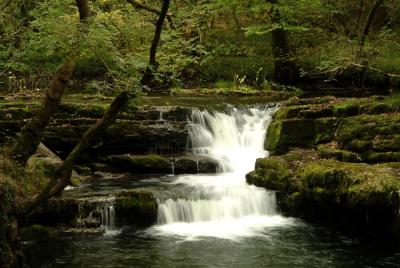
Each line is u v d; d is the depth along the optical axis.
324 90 21.00
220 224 10.34
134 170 13.12
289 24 20.66
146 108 14.26
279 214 11.01
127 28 10.20
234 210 10.74
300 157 12.21
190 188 11.41
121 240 9.41
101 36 7.70
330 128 13.05
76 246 9.08
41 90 14.52
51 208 9.76
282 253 8.88
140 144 13.65
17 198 7.52
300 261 8.55
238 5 19.83
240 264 8.37
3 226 6.71
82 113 13.49
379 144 11.30
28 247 8.81
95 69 14.98
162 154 13.89
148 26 12.55
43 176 10.12
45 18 8.92
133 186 11.67
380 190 9.34
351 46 14.96
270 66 22.59
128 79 8.09
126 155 13.25
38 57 9.63
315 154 12.40
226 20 24.14
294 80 22.02
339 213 10.24
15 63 9.44
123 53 9.64
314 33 21.88
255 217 10.81
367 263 8.53
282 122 13.54
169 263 8.37
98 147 13.23
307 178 10.57
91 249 8.95
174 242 9.34
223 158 13.64
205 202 10.66
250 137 14.70
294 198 10.80
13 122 12.52
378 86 20.86
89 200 10.06
